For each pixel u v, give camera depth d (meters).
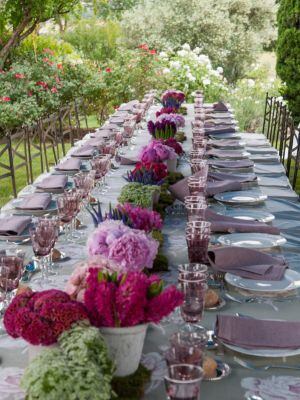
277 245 2.30
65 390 1.06
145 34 14.44
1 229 2.35
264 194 3.14
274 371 1.42
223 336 1.53
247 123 9.23
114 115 6.32
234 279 1.94
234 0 14.85
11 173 4.34
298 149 4.44
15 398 1.31
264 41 15.35
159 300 1.26
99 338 1.16
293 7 8.60
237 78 15.00
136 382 1.32
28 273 2.02
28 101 7.92
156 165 2.76
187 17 14.37
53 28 13.55
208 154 4.08
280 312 1.76
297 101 8.91
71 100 8.97
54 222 1.98
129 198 2.39
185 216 2.76
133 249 1.67
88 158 4.04
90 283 1.27
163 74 9.51
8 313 1.26
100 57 14.12
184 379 1.11
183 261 2.18
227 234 2.40
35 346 1.22
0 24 8.75
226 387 1.35
